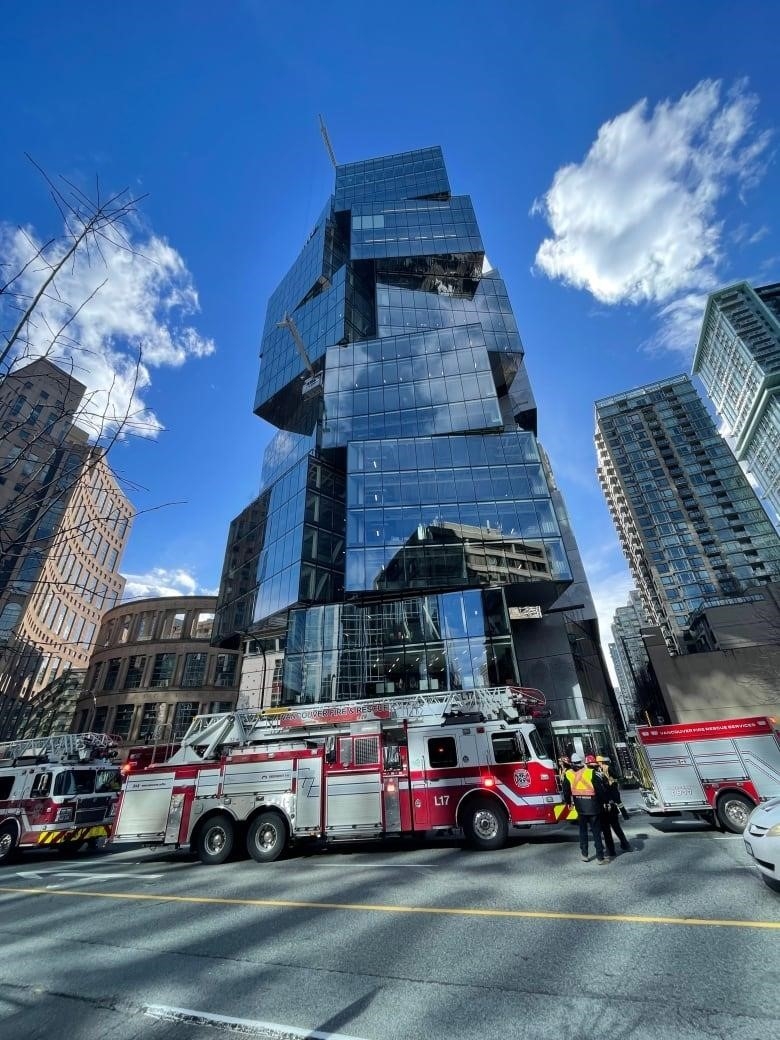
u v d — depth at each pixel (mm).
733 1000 3654
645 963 4348
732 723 12016
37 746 16734
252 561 40500
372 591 31031
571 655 34312
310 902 7043
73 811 15070
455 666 28344
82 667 52906
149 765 12484
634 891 6523
